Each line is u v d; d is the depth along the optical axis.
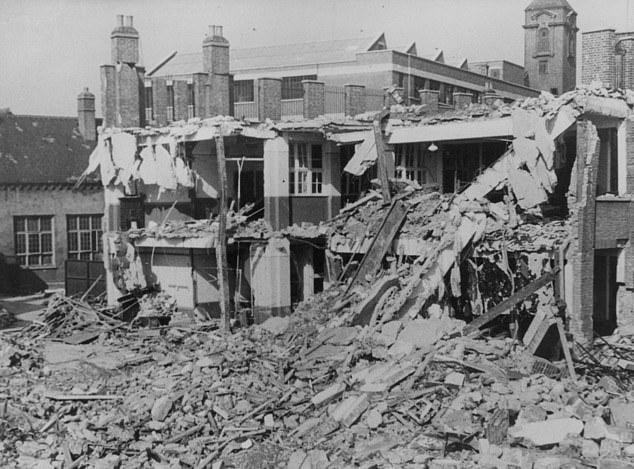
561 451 16.56
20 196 45.09
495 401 18.19
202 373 22.36
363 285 26.81
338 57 46.88
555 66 64.94
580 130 24.95
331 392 19.77
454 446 17.11
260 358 23.11
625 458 15.96
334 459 16.97
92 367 24.53
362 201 30.23
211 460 17.56
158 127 32.31
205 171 32.75
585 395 19.64
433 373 19.95
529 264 24.62
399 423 18.17
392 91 37.75
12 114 48.22
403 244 27.11
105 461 17.61
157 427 19.28
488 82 55.16
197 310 31.20
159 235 31.09
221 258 28.16
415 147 32.03
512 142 27.64
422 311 25.00
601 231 26.03
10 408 20.69
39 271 45.72
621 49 30.58
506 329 25.42
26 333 29.97
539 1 64.94
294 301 30.81
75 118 50.47
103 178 33.75
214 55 34.81
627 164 27.81
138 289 32.34
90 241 47.47
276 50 49.75
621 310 27.92
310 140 30.75
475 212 24.98
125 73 33.78
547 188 25.64
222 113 35.12
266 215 30.12
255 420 19.34
